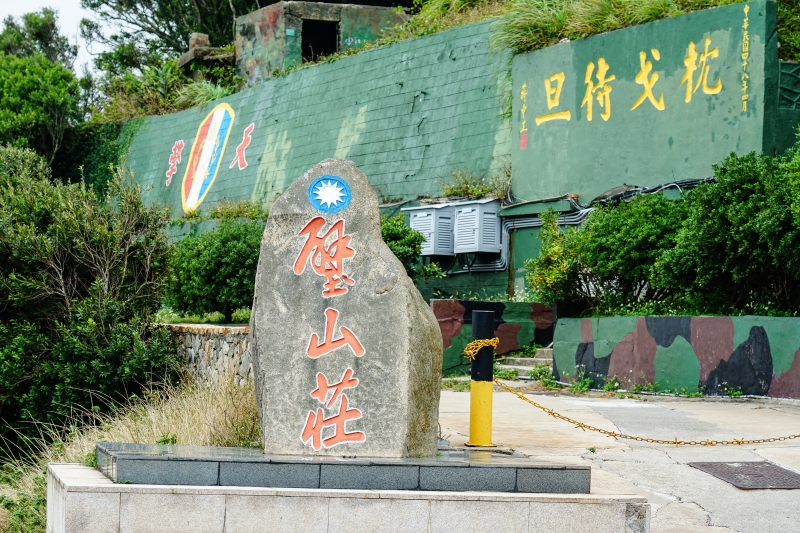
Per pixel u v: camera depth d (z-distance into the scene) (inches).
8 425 534.9
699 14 586.9
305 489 233.5
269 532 230.4
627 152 626.2
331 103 936.9
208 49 1237.7
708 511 262.4
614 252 549.6
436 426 272.5
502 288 713.0
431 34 843.4
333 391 261.9
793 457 319.0
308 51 1171.3
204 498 229.9
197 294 738.2
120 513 227.9
